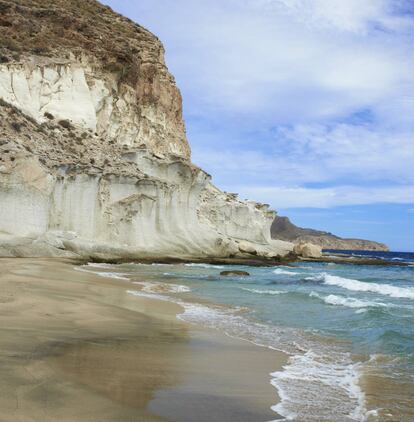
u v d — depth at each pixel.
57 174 36.25
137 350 8.41
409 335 11.35
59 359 7.05
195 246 44.78
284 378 7.42
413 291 23.14
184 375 7.02
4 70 41.00
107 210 39.50
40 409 4.82
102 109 48.75
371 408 6.09
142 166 44.59
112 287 19.45
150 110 57.47
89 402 5.23
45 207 33.72
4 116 38.19
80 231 37.12
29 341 8.03
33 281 18.02
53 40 48.91
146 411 5.19
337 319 13.90
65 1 58.03
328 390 6.89
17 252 31.12
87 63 49.09
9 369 6.12
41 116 42.19
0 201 31.50
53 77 44.53
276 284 26.06
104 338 9.19
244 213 58.31
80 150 41.47
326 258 64.38
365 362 8.84
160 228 43.38
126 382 6.26
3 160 32.38
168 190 44.16
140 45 59.44
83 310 12.41
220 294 19.83
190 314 13.90
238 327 12.16
